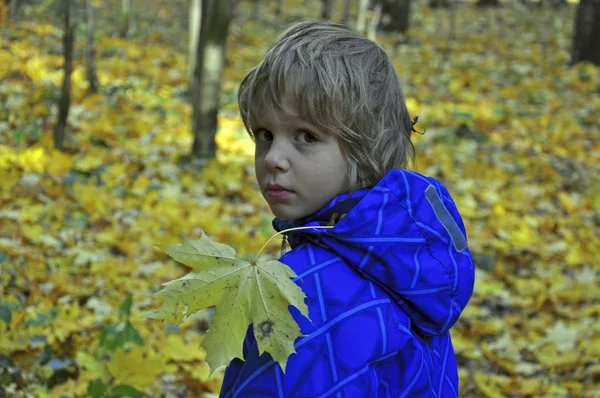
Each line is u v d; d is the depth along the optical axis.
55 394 2.90
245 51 13.38
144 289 4.41
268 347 1.00
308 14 18.56
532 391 3.57
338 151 1.16
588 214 6.34
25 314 3.29
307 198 1.17
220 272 1.03
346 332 1.08
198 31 9.29
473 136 8.41
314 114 1.13
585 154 7.94
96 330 3.74
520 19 18.06
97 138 7.59
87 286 4.31
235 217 5.99
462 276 1.19
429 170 7.15
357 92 1.15
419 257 1.14
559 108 9.88
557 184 7.04
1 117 7.91
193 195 6.38
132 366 2.81
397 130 1.24
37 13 12.90
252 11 17.62
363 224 1.12
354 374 1.06
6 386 2.85
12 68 9.96
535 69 12.28
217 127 7.93
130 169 6.78
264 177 1.19
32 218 5.32
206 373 3.37
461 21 18.11
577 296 4.63
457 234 1.21
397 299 1.15
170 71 11.18
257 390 1.08
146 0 18.00
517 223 5.92
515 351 4.01
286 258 1.16
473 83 11.07
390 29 15.74
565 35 15.84
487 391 3.45
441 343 1.30
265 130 1.20
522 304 4.62
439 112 9.30
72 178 6.26
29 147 7.09
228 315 1.01
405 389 1.12
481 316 4.44
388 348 1.10
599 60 12.45
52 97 8.76
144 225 5.43
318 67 1.14
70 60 7.03
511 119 9.13
